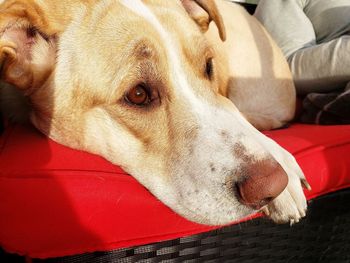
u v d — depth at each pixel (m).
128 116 0.30
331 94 0.52
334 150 0.36
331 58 0.54
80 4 0.32
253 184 0.27
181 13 0.34
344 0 0.66
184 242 0.30
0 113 0.36
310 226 0.36
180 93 0.31
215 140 0.29
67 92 0.31
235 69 0.53
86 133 0.31
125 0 0.32
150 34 0.31
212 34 0.51
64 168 0.27
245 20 0.59
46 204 0.25
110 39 0.31
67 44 0.31
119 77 0.30
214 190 0.28
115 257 0.28
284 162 0.32
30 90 0.32
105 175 0.27
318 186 0.34
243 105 0.55
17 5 0.29
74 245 0.26
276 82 0.56
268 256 0.35
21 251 0.25
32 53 0.31
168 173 0.30
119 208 0.26
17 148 0.29
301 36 0.64
